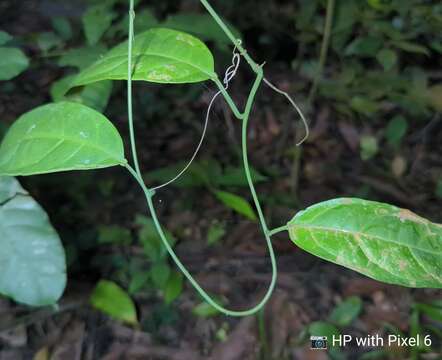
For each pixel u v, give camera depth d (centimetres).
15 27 152
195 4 139
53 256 53
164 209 105
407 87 106
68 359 79
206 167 102
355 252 37
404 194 108
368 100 108
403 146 117
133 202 107
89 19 68
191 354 80
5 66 55
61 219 100
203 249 97
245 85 134
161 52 41
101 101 57
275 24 133
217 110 122
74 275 91
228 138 122
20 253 52
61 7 162
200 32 64
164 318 85
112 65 41
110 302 83
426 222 37
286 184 110
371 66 117
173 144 121
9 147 41
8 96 124
